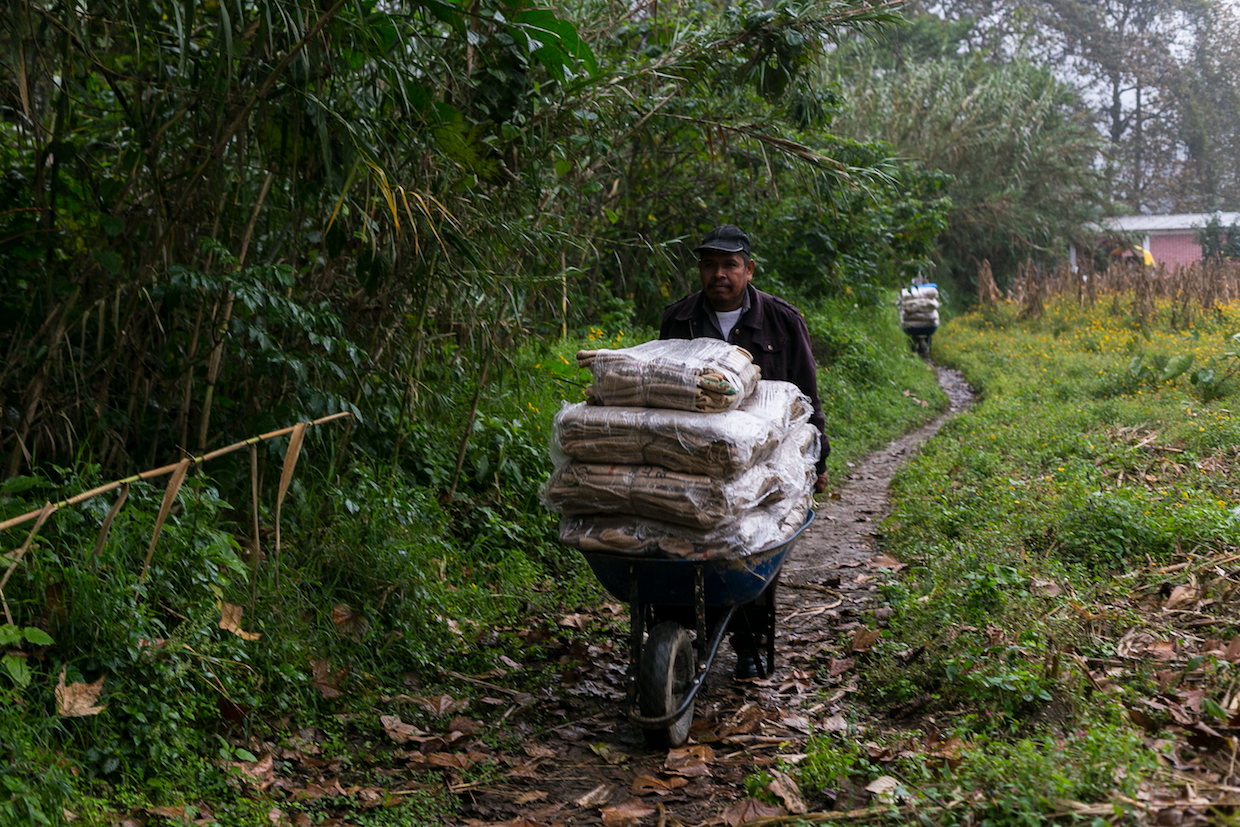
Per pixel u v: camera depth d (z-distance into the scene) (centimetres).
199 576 365
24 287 450
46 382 409
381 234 487
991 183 2855
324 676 388
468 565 520
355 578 447
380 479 502
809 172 744
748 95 874
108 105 514
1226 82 4972
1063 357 1516
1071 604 406
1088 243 3173
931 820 264
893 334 1667
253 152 469
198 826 286
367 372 512
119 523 358
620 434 347
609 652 462
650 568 349
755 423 351
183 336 457
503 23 475
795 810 293
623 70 670
